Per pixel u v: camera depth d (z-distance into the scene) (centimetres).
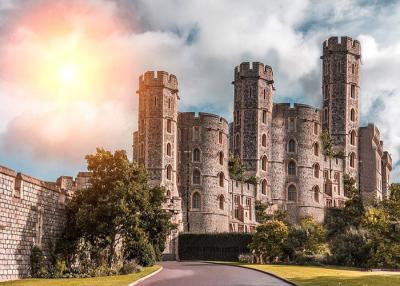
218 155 10450
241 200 10844
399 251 6106
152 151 9644
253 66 11544
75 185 5575
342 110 12425
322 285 3675
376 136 12838
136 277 4275
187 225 10069
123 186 5038
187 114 10406
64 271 4612
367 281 3931
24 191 4206
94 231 5038
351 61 12581
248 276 4481
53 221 4750
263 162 11475
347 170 12306
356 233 6638
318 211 11656
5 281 3812
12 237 4019
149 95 9762
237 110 11694
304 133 11750
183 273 4834
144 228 5828
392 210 6475
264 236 7169
